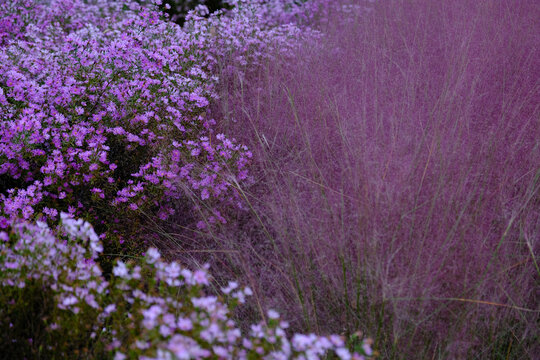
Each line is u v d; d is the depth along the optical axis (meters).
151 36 4.57
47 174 3.08
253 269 2.86
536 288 2.60
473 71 3.73
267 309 2.61
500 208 2.78
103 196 3.07
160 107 3.79
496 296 2.47
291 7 6.61
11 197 2.88
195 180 3.33
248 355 1.86
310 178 3.14
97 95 3.68
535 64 3.87
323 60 4.40
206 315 1.96
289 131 3.68
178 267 2.12
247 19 5.28
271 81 4.20
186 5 6.40
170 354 1.64
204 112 3.96
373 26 4.74
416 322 2.38
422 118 3.37
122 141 3.52
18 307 2.00
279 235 2.84
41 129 3.31
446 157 2.94
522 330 2.46
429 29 4.57
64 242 2.47
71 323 1.96
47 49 4.17
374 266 2.48
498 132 3.17
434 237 2.62
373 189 2.76
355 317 2.46
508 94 3.54
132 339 1.97
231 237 3.05
